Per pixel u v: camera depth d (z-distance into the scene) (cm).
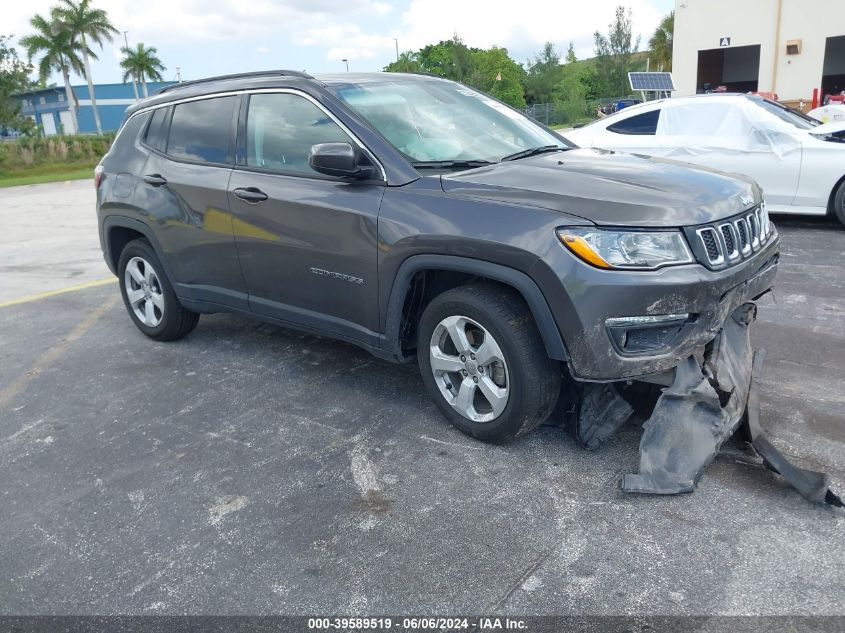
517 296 331
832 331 485
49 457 370
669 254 300
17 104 4909
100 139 4291
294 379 452
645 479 305
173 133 484
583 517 293
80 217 1399
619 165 365
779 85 2452
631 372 303
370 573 267
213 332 554
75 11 6122
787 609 238
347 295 383
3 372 496
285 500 318
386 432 375
